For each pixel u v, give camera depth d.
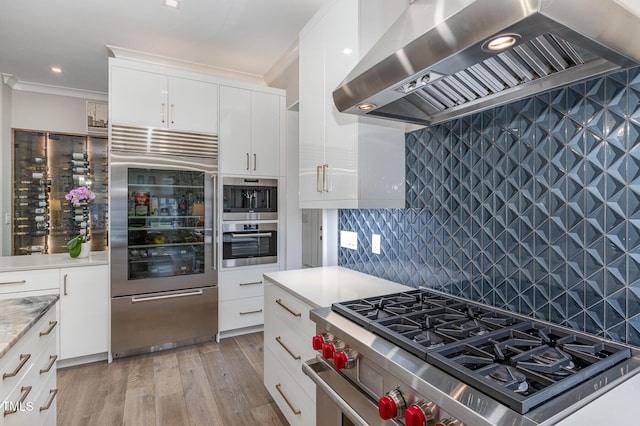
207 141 3.12
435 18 0.97
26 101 3.99
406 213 1.92
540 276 1.27
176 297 3.00
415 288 1.84
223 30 2.84
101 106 4.38
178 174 3.01
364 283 1.95
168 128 2.96
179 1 2.43
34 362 1.32
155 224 2.92
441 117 1.60
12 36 2.91
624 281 1.04
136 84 2.85
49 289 2.61
